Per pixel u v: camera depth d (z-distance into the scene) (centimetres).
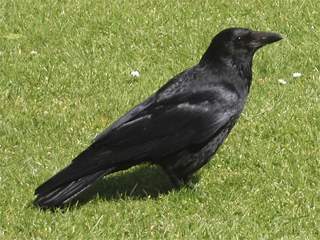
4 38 1448
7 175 1031
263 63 1370
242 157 1091
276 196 999
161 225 930
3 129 1145
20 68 1336
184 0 1602
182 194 989
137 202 983
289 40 1470
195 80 977
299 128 1157
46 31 1482
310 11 1555
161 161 973
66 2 1605
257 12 1561
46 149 1108
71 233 900
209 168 1076
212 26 1500
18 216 931
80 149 1112
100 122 1187
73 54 1399
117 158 929
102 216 938
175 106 955
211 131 953
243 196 1002
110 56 1409
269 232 921
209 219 946
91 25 1508
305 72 1357
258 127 1165
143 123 946
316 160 1080
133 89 1288
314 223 937
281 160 1080
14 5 1575
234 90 973
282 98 1244
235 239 898
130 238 900
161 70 1359
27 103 1234
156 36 1468
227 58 980
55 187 914
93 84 1297
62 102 1243
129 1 1598
